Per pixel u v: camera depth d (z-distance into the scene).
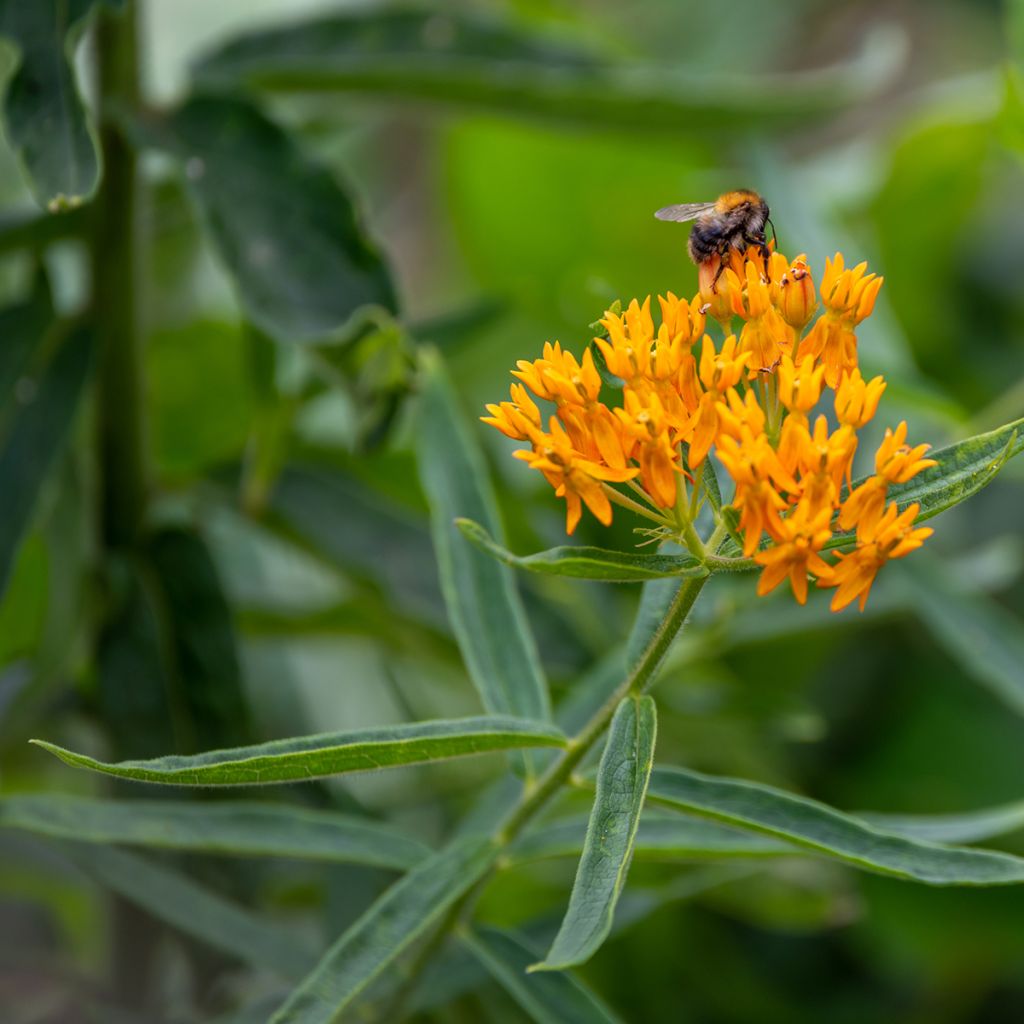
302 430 0.75
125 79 0.69
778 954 0.78
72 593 0.69
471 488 0.65
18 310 0.68
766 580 0.59
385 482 0.74
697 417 0.60
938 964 0.78
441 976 0.66
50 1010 0.69
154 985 0.70
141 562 0.70
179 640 0.69
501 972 0.63
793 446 0.59
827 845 0.61
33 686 0.68
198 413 0.77
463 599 0.64
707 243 0.64
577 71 0.72
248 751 0.59
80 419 0.70
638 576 0.59
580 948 0.58
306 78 0.71
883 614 0.73
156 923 0.70
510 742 0.61
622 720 0.60
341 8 0.71
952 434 0.75
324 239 0.67
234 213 0.67
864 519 0.59
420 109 0.72
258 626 0.73
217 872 0.69
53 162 0.63
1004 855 0.61
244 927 0.66
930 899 0.78
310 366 0.70
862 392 0.59
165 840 0.63
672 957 0.77
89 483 0.71
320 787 0.68
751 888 0.73
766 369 0.60
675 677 0.75
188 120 0.68
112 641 0.69
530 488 0.78
